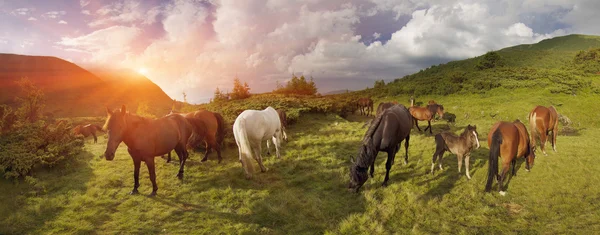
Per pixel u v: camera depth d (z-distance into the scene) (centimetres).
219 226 509
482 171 776
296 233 501
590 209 555
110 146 550
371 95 4400
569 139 1245
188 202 596
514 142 623
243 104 1922
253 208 578
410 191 651
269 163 857
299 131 1363
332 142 1112
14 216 497
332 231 502
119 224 504
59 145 758
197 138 807
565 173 745
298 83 4266
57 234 465
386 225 529
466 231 500
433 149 1011
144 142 595
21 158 664
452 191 656
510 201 606
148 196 613
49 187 629
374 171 783
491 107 2661
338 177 741
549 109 967
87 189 630
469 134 693
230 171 777
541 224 516
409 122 771
